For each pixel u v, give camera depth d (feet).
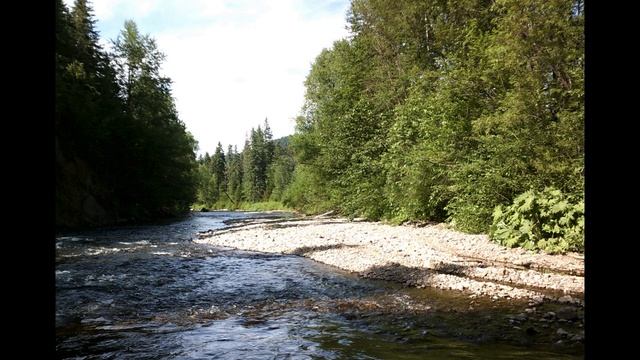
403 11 79.71
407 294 29.81
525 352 18.15
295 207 193.88
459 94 59.06
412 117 73.00
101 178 111.34
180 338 21.02
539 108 44.68
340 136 95.76
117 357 18.35
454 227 60.08
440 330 21.52
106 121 110.52
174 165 140.36
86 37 136.67
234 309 26.78
